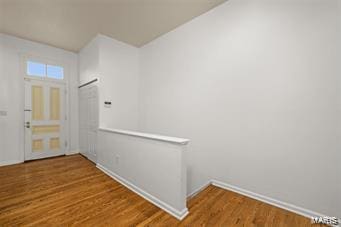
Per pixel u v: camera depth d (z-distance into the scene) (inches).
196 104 109.1
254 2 81.4
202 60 105.2
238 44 87.4
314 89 66.2
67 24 119.9
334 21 61.9
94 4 96.6
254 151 82.3
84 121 163.8
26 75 146.9
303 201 69.0
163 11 103.1
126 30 127.8
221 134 95.3
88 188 94.5
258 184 81.0
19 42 142.2
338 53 61.2
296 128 70.5
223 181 94.1
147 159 83.7
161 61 136.3
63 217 67.7
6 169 126.2
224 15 93.4
